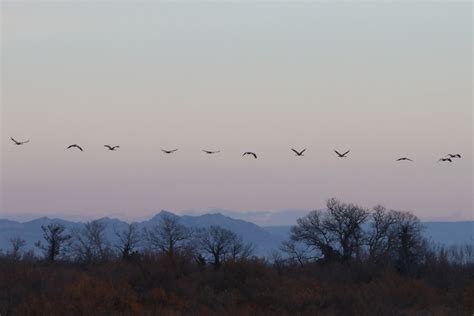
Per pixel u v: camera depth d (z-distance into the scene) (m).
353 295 51.19
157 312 43.19
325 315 45.06
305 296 50.69
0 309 42.53
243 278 56.31
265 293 51.09
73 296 45.06
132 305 44.41
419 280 60.25
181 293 52.19
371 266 67.31
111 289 46.78
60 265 68.25
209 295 51.09
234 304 47.41
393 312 45.91
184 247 81.38
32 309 42.31
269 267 61.03
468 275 63.38
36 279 52.34
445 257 70.06
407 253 72.75
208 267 61.75
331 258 83.25
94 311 42.34
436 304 50.59
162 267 57.91
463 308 47.62
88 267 66.94
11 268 54.28
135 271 57.84
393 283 55.97
